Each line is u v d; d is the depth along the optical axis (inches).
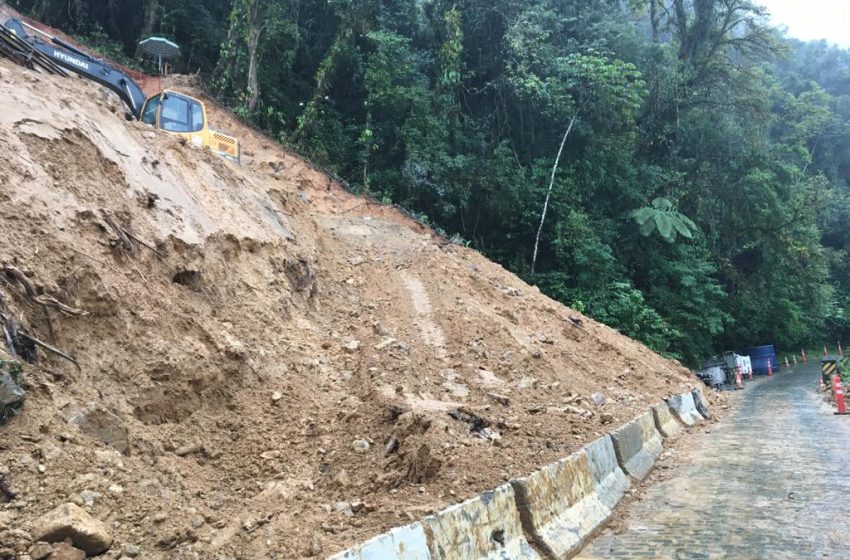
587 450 264.5
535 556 191.0
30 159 206.7
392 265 488.1
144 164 280.5
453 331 389.7
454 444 219.3
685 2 1235.9
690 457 374.9
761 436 440.1
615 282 853.2
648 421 390.3
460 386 314.0
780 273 1284.4
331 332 327.3
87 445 146.8
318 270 394.9
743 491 289.3
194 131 444.1
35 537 114.4
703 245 1110.4
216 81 735.1
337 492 185.3
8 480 124.1
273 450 200.2
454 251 594.9
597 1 1017.5
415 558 146.6
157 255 233.3
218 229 290.0
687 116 1115.3
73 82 291.0
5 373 139.2
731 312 1204.5
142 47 689.6
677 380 570.6
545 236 855.7
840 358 1079.0
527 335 449.7
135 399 178.9
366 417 228.4
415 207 770.2
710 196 1164.5
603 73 852.6
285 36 759.7
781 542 217.6
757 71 1177.4
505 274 605.6
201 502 157.8
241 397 220.2
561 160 909.8
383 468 201.2
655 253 992.9
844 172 2292.1
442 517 162.6
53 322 168.6
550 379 386.3
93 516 128.3
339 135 765.3
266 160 616.4
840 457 353.4
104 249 207.0
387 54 759.7
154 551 129.3
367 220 591.5
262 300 290.0
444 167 762.8
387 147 794.8
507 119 894.4
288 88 802.8
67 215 200.5
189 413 195.6
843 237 1910.7
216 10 839.1
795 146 1350.9
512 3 871.7
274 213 398.3
